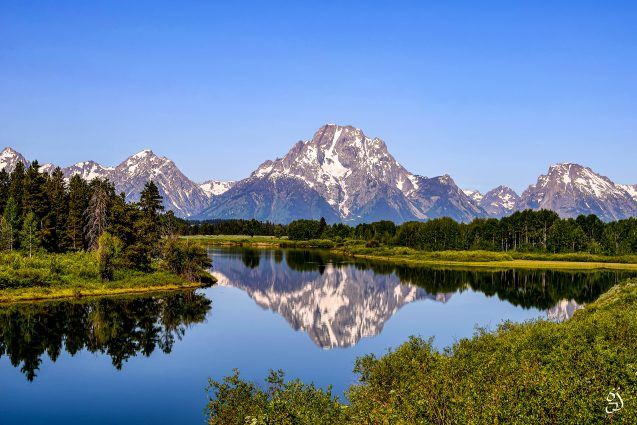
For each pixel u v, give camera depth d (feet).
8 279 268.00
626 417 52.24
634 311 126.41
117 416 120.26
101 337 194.90
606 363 72.18
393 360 98.78
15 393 135.85
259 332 212.64
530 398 57.31
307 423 67.77
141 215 351.25
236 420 81.56
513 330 122.31
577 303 280.31
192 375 152.25
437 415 59.52
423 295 320.91
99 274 301.22
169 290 310.04
